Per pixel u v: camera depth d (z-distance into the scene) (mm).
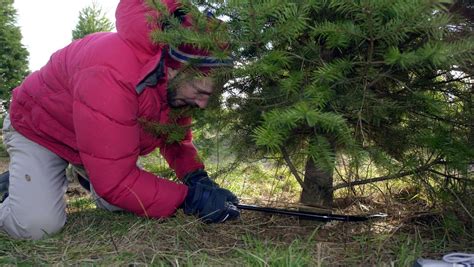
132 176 2367
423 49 1583
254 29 1759
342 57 1942
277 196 3180
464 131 2170
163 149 2896
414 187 2992
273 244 2256
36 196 2527
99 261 2096
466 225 2381
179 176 2900
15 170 2619
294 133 2123
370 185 3004
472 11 1935
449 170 2270
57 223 2564
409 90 1934
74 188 3756
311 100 1760
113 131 2232
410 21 1537
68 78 2457
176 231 2352
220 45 1872
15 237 2572
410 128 2146
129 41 2232
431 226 2412
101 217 2773
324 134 1999
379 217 2490
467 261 1729
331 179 2504
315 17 1925
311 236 2197
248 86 2207
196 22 1908
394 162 2230
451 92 2199
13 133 2752
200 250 2158
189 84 2234
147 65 2209
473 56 1567
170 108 2488
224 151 2438
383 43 1753
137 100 2295
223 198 2479
